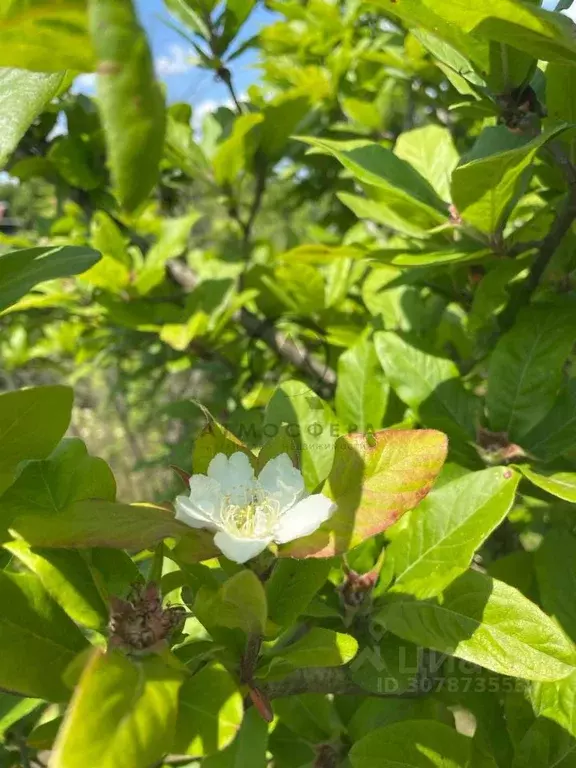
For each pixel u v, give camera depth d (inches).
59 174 17.2
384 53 18.1
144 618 5.8
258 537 6.0
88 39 4.0
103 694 5.1
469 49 8.3
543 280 11.1
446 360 10.4
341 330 15.6
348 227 22.4
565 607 9.1
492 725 9.1
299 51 20.9
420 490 6.2
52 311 21.1
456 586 7.6
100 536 5.8
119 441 38.8
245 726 6.7
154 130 3.3
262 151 16.7
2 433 6.7
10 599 6.2
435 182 12.2
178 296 18.0
